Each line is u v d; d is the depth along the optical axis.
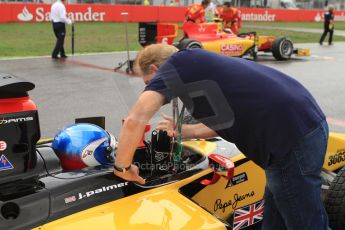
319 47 18.67
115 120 6.42
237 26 14.74
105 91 8.29
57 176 2.39
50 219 2.19
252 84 2.10
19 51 14.59
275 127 2.06
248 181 2.97
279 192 2.18
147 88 2.10
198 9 12.89
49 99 7.68
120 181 2.42
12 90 2.28
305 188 2.12
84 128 2.58
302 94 2.16
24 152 2.34
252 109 2.07
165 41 12.00
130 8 27.69
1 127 2.26
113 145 2.62
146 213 2.25
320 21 36.94
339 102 7.86
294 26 30.55
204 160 2.83
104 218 2.19
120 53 14.77
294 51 14.79
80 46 16.42
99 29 22.88
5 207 2.16
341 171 2.96
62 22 12.94
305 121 2.09
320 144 2.13
